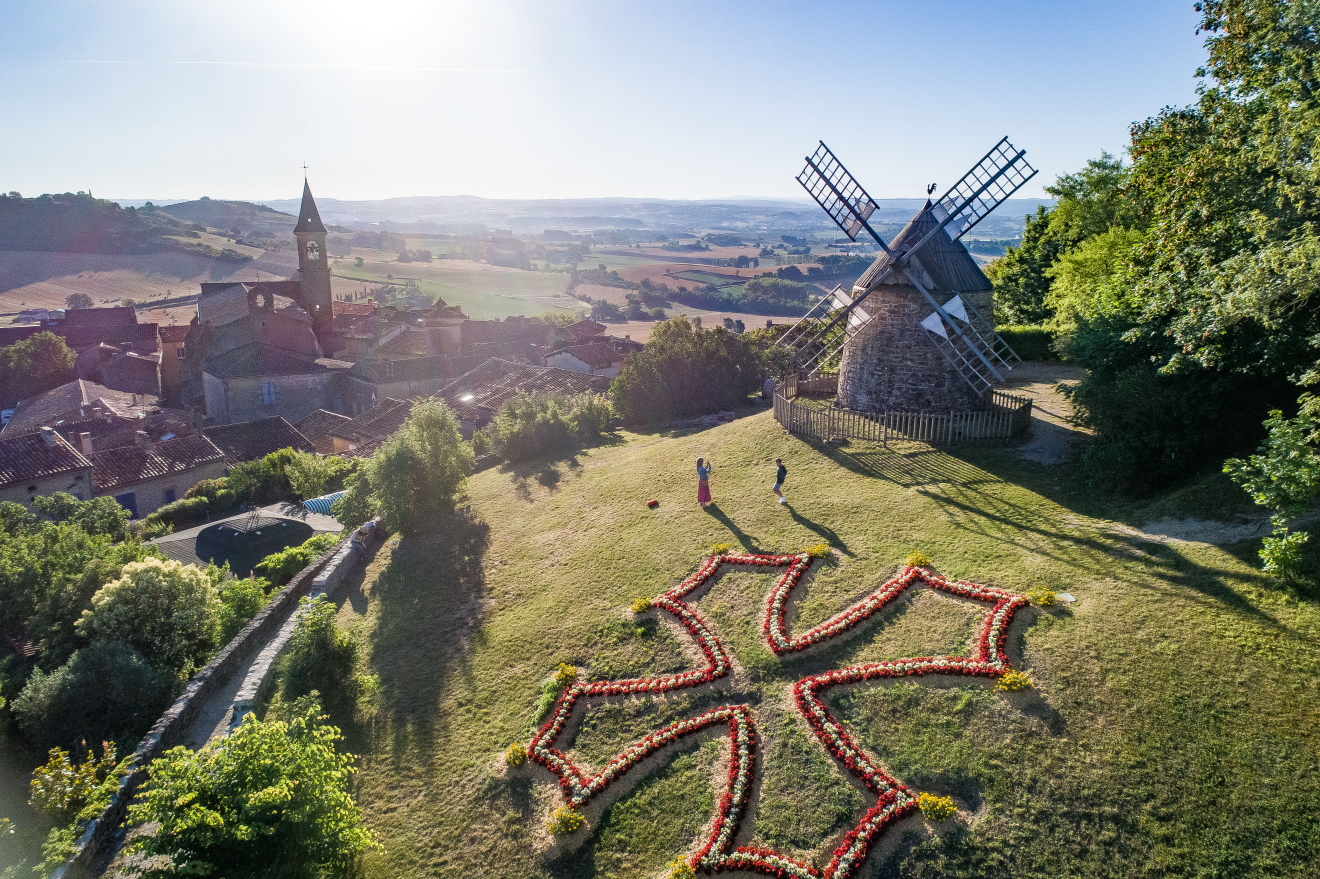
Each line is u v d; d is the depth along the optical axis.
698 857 14.10
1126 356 24.56
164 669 24.88
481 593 25.52
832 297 35.25
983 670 16.19
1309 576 15.80
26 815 20.55
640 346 93.62
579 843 15.30
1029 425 29.89
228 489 48.31
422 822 16.64
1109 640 16.16
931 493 25.11
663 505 28.73
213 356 82.69
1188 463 22.03
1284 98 19.12
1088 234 55.66
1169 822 12.53
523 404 42.84
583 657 20.67
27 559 30.23
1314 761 12.61
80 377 95.56
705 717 17.34
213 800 13.56
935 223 30.81
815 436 31.59
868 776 14.69
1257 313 17.97
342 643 21.22
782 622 19.84
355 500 33.94
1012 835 13.05
